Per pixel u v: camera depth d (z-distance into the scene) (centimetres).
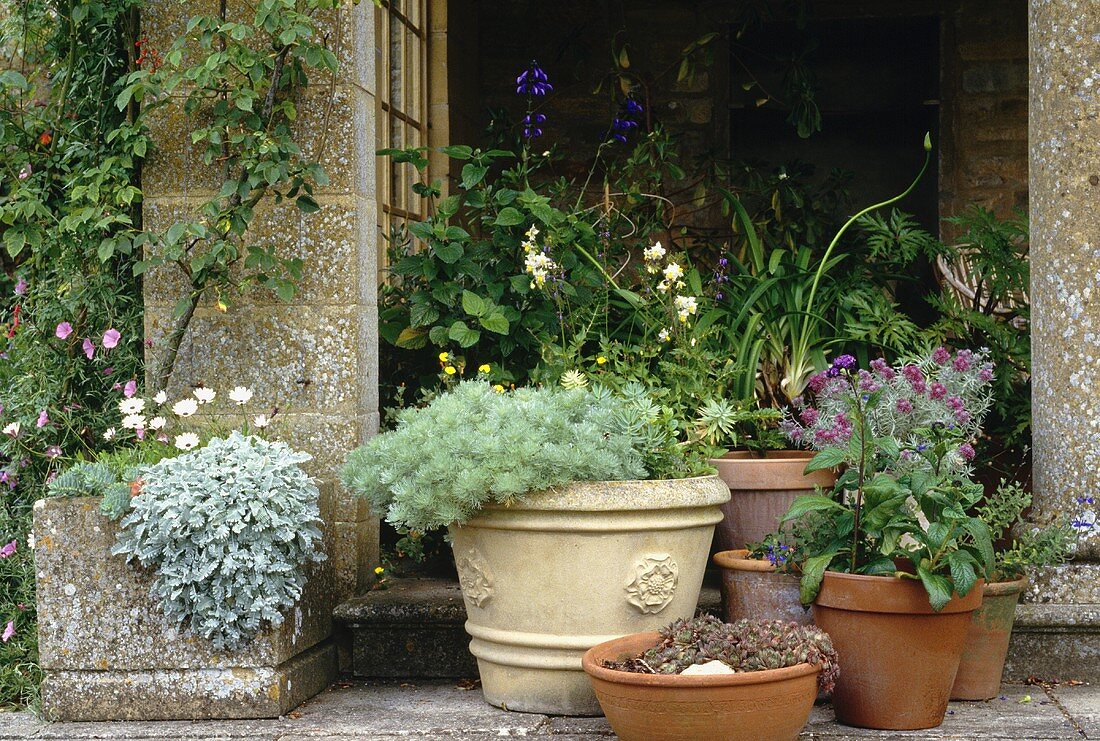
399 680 374
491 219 441
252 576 330
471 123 653
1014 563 334
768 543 343
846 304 444
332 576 378
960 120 659
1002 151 657
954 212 660
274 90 378
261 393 388
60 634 338
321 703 350
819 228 619
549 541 318
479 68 673
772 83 691
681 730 274
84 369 417
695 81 673
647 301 430
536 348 429
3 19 453
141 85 375
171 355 390
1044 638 354
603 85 619
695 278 448
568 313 440
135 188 383
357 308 388
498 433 322
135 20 407
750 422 406
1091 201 353
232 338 390
